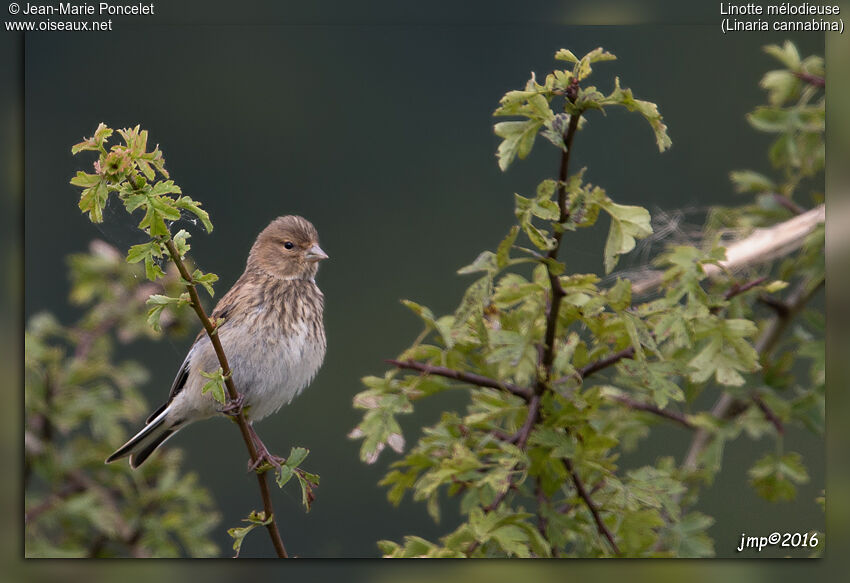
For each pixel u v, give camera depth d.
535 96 6.64
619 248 6.72
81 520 9.27
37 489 9.12
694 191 18.89
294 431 20.05
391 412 7.56
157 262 6.39
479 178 21.91
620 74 19.16
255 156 22.22
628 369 7.49
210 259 21.66
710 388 11.60
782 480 8.45
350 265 21.70
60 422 9.20
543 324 7.86
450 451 7.72
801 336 9.02
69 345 10.14
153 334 10.02
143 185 6.06
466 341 7.82
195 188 21.86
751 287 7.86
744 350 7.34
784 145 9.29
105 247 10.09
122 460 9.56
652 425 9.16
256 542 16.59
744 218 9.53
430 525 17.34
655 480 7.71
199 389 9.62
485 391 7.88
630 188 19.02
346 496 18.38
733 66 18.89
